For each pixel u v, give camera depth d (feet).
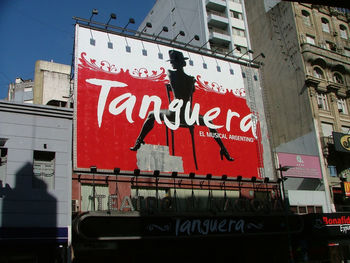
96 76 91.66
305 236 107.76
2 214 66.23
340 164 131.34
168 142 95.40
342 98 143.74
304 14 150.92
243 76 114.52
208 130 102.32
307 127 132.26
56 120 76.38
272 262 105.91
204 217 88.22
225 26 161.58
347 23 162.81
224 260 100.12
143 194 91.66
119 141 89.20
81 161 83.51
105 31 97.04
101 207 82.33
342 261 114.11
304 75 136.26
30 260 68.03
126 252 86.38
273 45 151.94
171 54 104.22
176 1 175.63
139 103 94.68
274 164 110.11
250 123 110.11
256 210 95.09
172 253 93.35
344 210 125.08
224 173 100.78
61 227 70.08
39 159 73.72
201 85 105.70
